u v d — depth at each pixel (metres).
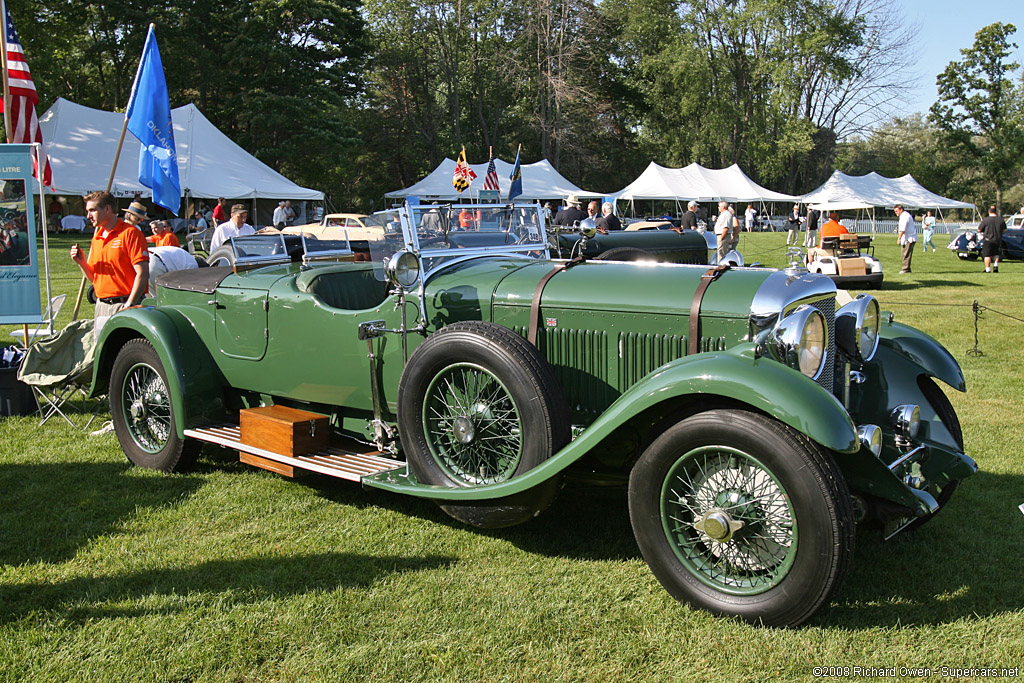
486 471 3.37
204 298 4.36
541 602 2.91
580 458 3.05
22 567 3.24
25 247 5.51
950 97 47.53
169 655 2.59
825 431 2.51
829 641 2.60
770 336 2.84
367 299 4.24
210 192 23.06
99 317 5.52
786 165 50.53
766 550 2.74
